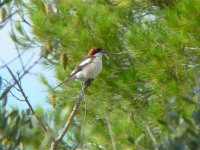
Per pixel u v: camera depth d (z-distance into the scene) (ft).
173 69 42.16
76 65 46.21
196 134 16.60
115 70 46.88
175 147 16.49
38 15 43.16
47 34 43.24
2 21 21.04
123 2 46.42
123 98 45.62
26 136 19.33
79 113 45.03
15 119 18.97
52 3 46.29
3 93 19.27
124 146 30.40
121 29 46.57
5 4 21.18
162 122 17.63
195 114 16.90
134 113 44.19
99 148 39.52
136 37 41.73
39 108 37.81
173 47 41.01
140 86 45.47
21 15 44.32
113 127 39.55
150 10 47.16
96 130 40.32
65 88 46.88
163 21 44.27
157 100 43.55
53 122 25.57
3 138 18.75
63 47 45.11
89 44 45.34
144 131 37.17
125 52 44.04
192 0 40.47
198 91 19.61
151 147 18.08
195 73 20.12
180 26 40.57
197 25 40.47
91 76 45.83
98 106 45.65
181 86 41.09
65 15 45.62
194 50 42.24
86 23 45.62
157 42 42.45
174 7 41.65
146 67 42.09
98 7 45.42
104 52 46.06
